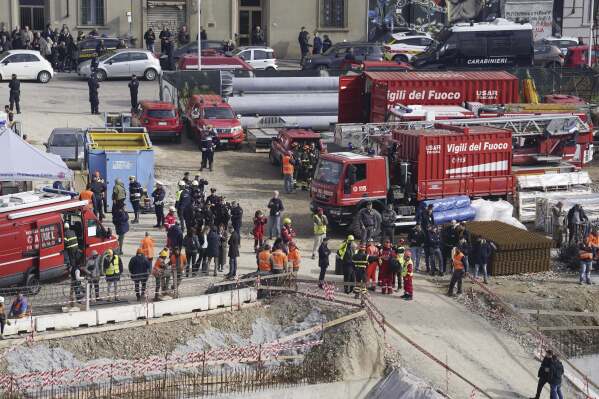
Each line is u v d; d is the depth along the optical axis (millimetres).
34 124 147375
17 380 76312
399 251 94312
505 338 89562
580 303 96375
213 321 86625
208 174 133250
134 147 119625
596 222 111750
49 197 89438
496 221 109750
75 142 126625
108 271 85500
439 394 79000
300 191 127375
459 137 111562
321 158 111062
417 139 110062
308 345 84938
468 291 97312
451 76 142375
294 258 93500
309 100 154250
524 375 84312
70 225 89750
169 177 130000
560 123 126250
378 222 108000
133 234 107312
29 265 85875
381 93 140125
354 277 92875
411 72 145875
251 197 123688
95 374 78750
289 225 95688
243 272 96500
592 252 101188
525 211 116562
